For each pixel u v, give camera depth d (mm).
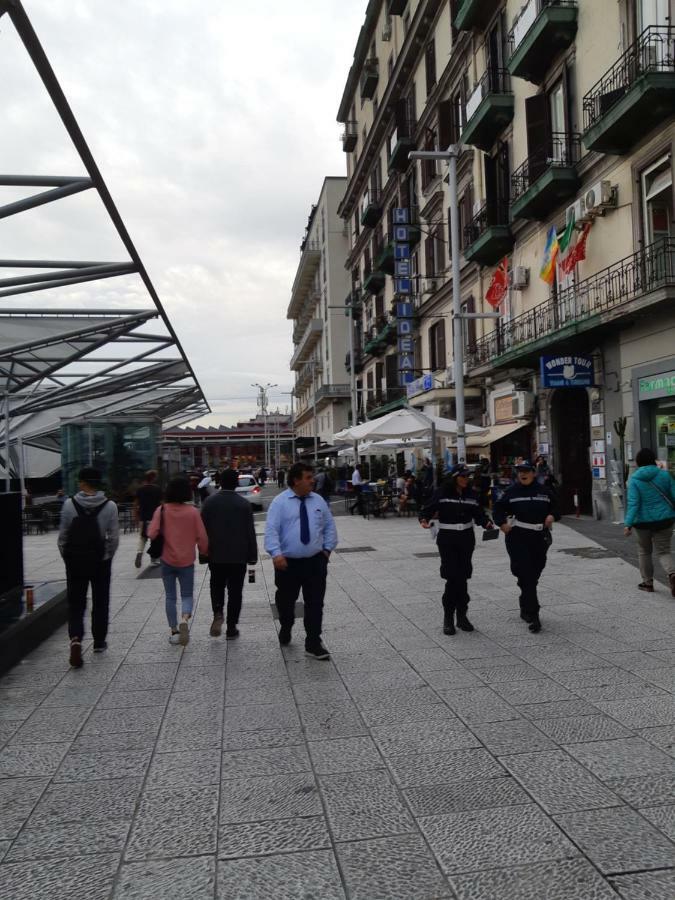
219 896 2760
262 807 3484
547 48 17359
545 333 18500
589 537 13203
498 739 4227
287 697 5164
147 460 22562
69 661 6289
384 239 38844
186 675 5832
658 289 12773
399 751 4109
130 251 10078
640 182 14578
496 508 7008
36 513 20828
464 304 26031
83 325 15211
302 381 73625
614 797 3436
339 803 3498
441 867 2904
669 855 2920
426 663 5914
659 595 8195
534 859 2932
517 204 18609
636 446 14812
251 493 27312
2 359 16344
